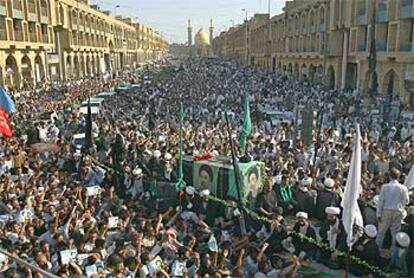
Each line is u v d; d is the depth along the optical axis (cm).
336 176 1224
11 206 1024
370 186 1167
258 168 1209
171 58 16075
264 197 1131
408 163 1388
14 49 4294
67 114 2556
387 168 1363
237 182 1109
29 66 4728
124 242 855
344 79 4378
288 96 3553
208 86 4538
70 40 6031
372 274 902
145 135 1919
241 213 1072
